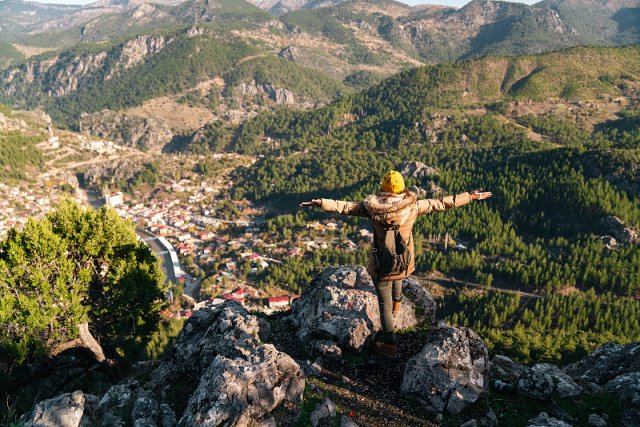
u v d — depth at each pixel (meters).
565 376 9.95
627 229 159.75
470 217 190.38
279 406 8.00
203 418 7.52
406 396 8.66
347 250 179.00
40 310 16.91
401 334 10.66
